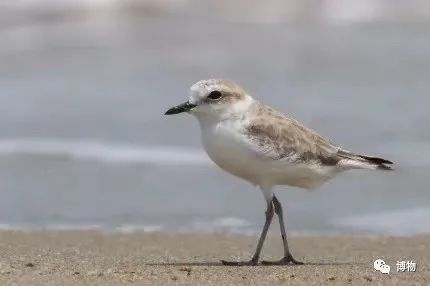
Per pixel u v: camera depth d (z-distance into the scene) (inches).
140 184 585.6
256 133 364.8
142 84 838.5
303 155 369.4
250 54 948.6
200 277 347.9
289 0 1152.8
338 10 1123.3
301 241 467.8
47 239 459.2
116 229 491.8
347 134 674.2
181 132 699.4
